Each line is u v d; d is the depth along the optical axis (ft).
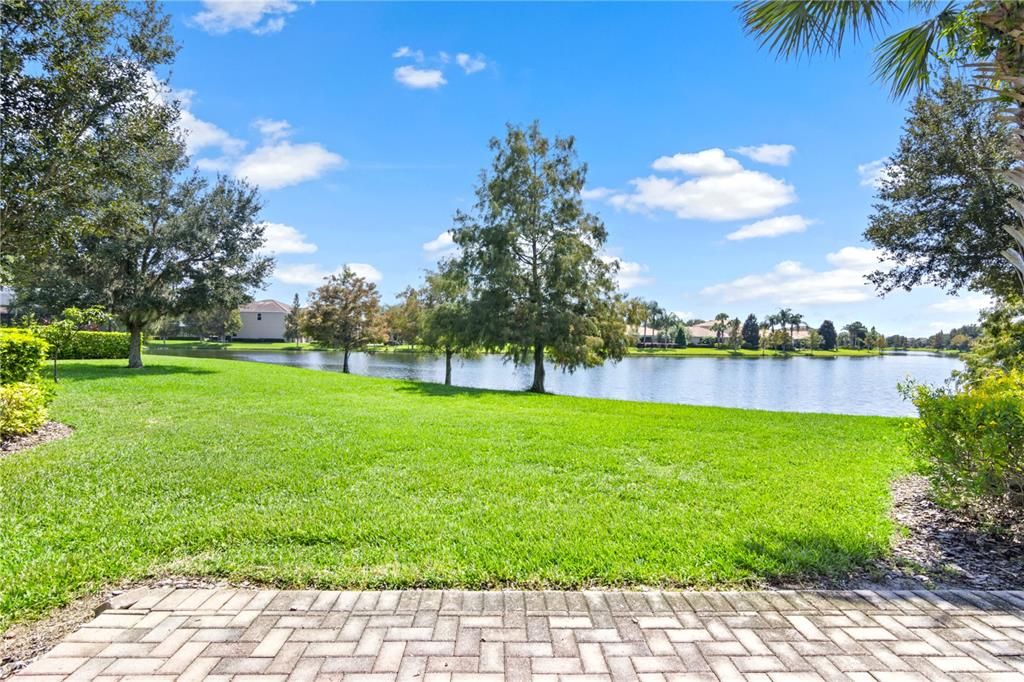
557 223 58.75
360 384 49.55
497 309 57.82
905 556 10.98
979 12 12.22
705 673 6.85
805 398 76.69
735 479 16.70
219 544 10.67
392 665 6.91
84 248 49.06
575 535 11.43
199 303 54.80
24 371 25.84
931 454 13.24
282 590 8.95
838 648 7.47
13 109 22.77
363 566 9.80
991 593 9.21
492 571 9.65
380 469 16.83
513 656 7.16
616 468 17.75
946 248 34.32
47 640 7.48
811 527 12.21
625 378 114.01
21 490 13.73
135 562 9.75
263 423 25.03
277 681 6.55
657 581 9.45
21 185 23.31
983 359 42.60
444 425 26.04
